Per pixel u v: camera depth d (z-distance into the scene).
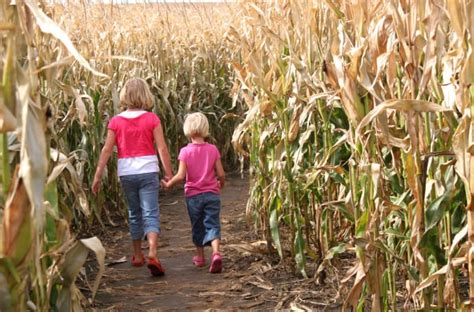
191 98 16.19
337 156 6.94
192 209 8.61
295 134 7.44
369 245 5.12
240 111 17.45
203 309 7.16
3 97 2.78
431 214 4.68
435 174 4.96
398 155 5.43
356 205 5.79
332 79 5.69
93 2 13.94
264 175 8.72
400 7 4.68
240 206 12.82
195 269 8.75
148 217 8.46
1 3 2.93
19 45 3.27
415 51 4.66
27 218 2.95
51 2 9.73
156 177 8.52
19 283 3.02
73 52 2.88
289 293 7.43
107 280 8.32
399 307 6.36
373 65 5.05
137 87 8.58
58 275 3.70
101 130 11.19
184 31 19.84
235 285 7.84
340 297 7.03
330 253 5.85
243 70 8.84
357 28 5.36
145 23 16.70
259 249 8.82
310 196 8.13
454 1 4.04
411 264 5.72
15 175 2.94
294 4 7.36
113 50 13.77
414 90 4.71
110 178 11.84
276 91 7.81
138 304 7.38
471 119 4.04
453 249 4.69
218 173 8.71
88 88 11.05
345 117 6.98
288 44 7.33
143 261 8.97
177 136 15.66
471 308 4.21
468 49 4.01
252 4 8.19
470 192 4.06
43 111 3.22
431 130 4.78
